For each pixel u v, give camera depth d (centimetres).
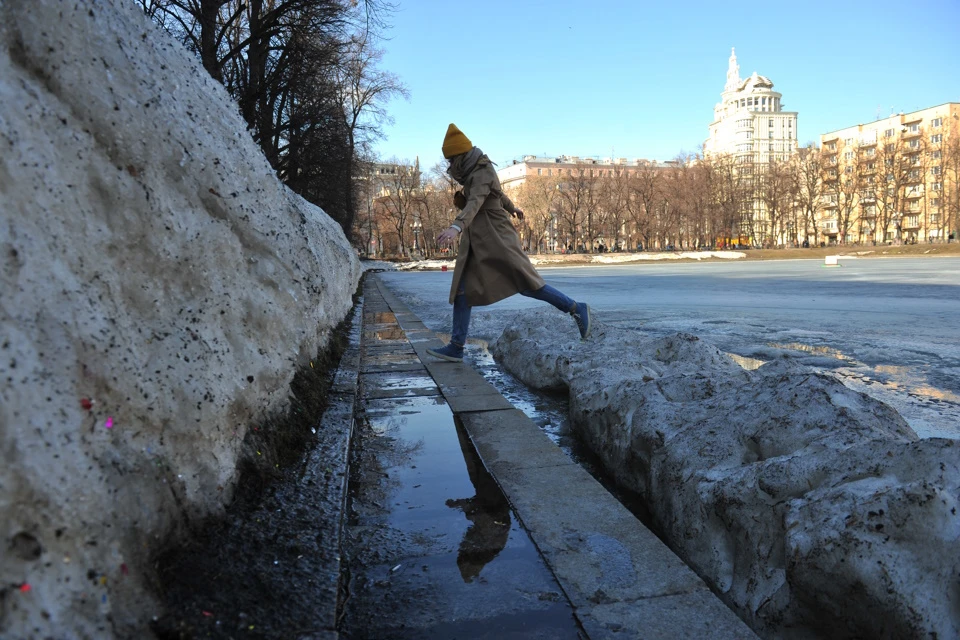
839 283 1608
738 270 2822
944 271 2125
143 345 161
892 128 9875
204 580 149
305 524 192
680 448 234
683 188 7956
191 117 220
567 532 203
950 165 8225
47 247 132
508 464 271
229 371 203
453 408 376
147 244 174
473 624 151
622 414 298
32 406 111
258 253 255
